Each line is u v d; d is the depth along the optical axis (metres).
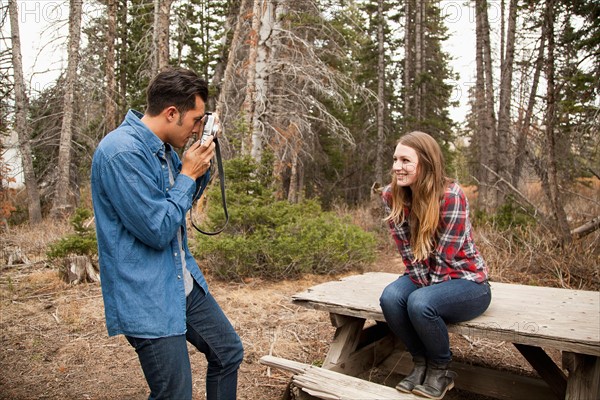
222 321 2.24
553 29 7.80
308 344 3.94
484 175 16.44
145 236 1.81
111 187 1.79
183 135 2.01
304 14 10.91
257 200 6.31
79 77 13.73
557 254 6.56
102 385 3.26
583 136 7.98
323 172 19.58
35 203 13.09
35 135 15.60
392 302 2.61
